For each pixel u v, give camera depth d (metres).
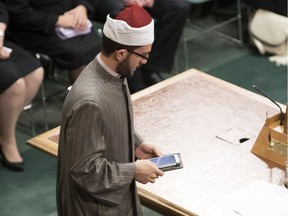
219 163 7.12
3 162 10.20
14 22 10.58
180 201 6.57
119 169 5.84
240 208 6.36
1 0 10.51
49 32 10.58
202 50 13.55
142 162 5.98
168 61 11.98
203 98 8.43
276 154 7.09
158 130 7.79
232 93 8.52
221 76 12.56
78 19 10.71
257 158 7.19
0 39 9.83
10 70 9.75
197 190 6.71
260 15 13.01
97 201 6.02
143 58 5.82
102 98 5.73
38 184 9.88
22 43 10.72
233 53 13.38
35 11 10.58
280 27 12.85
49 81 12.33
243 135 7.62
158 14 11.71
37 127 11.16
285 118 7.16
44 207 9.40
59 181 6.31
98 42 10.76
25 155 10.51
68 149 5.74
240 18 13.80
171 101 8.38
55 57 10.66
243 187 6.66
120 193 5.96
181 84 8.77
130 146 6.18
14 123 10.02
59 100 11.86
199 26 14.38
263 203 6.40
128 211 6.28
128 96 6.06
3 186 9.84
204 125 7.86
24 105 10.23
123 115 5.96
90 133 5.64
